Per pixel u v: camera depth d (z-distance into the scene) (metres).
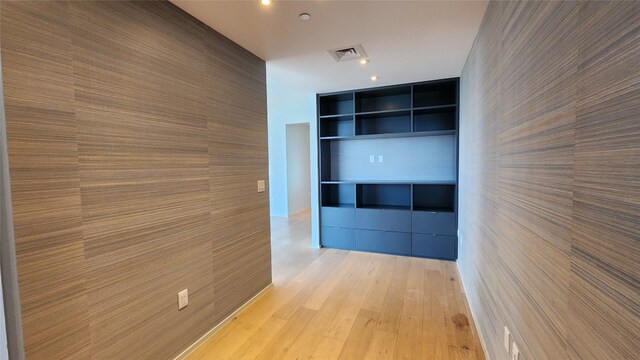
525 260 1.17
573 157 0.82
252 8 1.80
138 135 1.55
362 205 4.23
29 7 1.12
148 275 1.62
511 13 1.35
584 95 0.76
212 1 1.72
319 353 1.88
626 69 0.61
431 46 2.42
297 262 3.59
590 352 0.73
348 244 4.11
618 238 0.64
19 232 1.09
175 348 1.79
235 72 2.32
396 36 2.22
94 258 1.36
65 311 1.24
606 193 0.68
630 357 0.60
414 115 3.95
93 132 1.34
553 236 0.93
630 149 0.60
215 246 2.12
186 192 1.86
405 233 3.80
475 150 2.28
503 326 1.46
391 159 4.14
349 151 4.38
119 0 1.46
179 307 1.82
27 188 1.11
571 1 0.82
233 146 2.30
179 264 1.82
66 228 1.24
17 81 1.08
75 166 1.27
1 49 1.04
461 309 2.41
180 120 1.81
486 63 1.86
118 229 1.46
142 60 1.57
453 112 3.75
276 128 6.69
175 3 1.74
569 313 0.83
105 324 1.40
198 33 1.95
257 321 2.27
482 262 1.97
